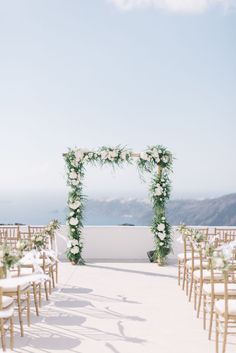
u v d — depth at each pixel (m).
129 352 4.59
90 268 9.24
